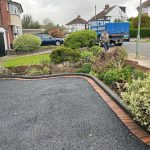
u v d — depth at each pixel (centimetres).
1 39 2111
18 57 1852
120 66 866
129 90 484
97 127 455
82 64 1175
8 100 712
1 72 1157
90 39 1689
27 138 432
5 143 420
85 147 383
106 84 765
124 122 459
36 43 2177
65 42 1725
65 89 785
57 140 415
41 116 544
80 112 548
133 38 4112
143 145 373
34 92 785
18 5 3028
